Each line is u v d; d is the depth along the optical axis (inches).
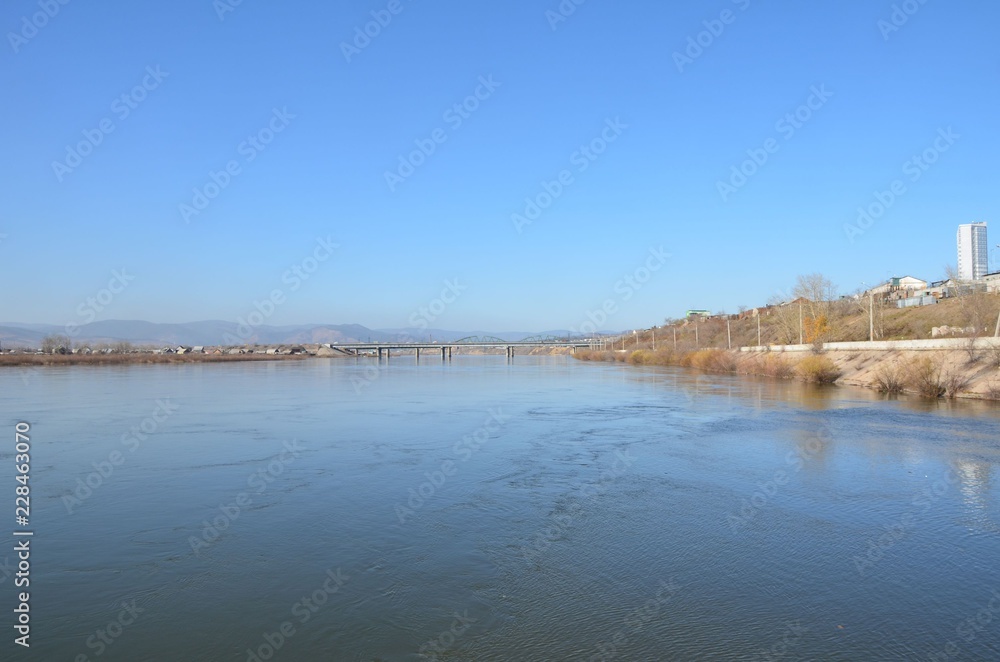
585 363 5032.0
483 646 380.8
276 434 1120.2
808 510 649.0
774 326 3663.9
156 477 792.3
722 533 578.6
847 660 363.3
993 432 1082.7
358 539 566.6
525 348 7682.1
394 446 1000.2
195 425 1227.9
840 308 3494.1
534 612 423.8
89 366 3811.5
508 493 716.0
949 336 2289.6
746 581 473.1
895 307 3260.3
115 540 564.7
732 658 365.4
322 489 734.5
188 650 378.3
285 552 534.9
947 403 1491.1
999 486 735.1
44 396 1814.7
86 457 912.9
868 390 1850.4
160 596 451.5
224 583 472.4
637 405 1568.7
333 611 427.2
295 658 369.1
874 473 800.3
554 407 1544.0
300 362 5270.7
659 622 408.5
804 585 466.3
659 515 633.0
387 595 451.2
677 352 3858.3
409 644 383.6
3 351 4249.5
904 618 413.7
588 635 393.1
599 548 542.0
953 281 2783.0
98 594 454.0
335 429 1179.3
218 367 3902.6
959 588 460.4
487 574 486.6
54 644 384.8
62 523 610.5
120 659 368.5
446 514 638.5
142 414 1396.4
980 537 567.2
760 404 1545.3
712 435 1091.3
